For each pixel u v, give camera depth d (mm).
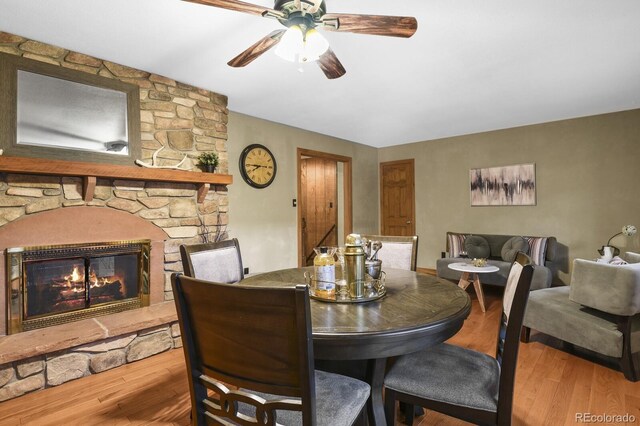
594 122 4621
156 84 3141
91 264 2760
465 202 5785
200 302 934
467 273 4082
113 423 1861
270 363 858
